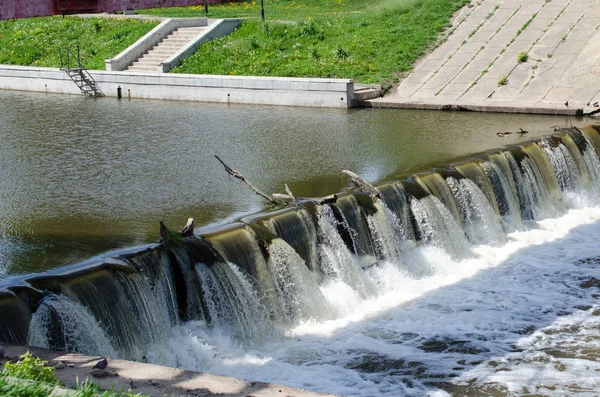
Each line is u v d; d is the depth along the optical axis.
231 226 13.81
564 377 11.81
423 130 24.27
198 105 30.98
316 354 12.57
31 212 16.03
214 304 12.61
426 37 33.75
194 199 16.95
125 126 25.81
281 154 21.27
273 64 33.69
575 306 14.63
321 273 14.80
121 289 11.70
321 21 37.38
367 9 38.72
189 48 35.56
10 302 10.48
